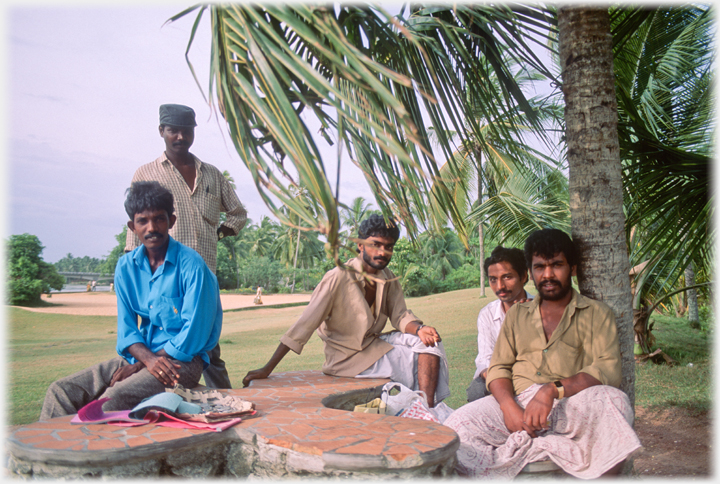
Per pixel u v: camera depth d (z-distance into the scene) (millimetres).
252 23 1562
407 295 34844
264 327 17688
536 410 2084
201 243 3516
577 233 2701
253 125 1645
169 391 2219
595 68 2645
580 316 2340
